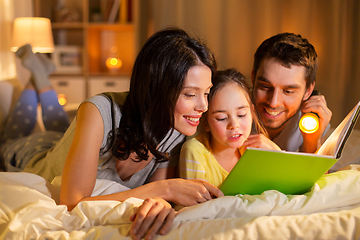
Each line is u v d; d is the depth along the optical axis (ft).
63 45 12.10
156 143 2.70
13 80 6.56
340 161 3.83
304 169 2.15
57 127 6.00
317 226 1.92
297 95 3.28
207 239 1.87
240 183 2.34
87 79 11.16
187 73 2.43
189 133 2.67
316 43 9.07
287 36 3.37
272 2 9.33
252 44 9.61
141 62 2.55
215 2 9.67
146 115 2.58
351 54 8.85
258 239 1.87
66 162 2.44
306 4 9.07
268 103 3.35
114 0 11.07
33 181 2.53
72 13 11.41
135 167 3.09
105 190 2.64
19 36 7.77
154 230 1.95
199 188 2.36
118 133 2.72
